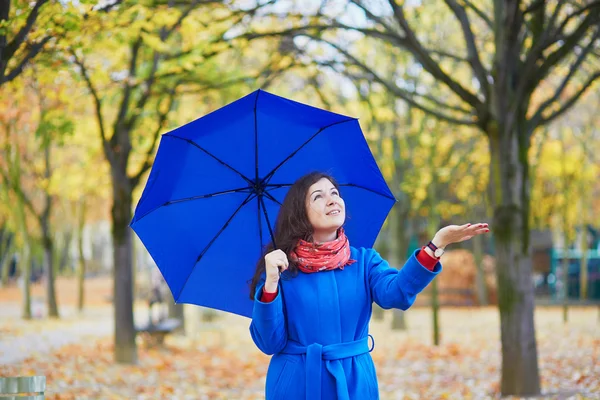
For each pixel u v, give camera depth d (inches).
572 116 908.6
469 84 721.0
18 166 875.4
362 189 146.9
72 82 398.6
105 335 733.3
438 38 700.7
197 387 433.1
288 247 131.5
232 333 820.0
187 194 141.2
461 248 1440.7
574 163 957.2
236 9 428.8
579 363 451.8
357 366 128.0
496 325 856.3
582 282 1168.8
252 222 144.8
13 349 592.4
